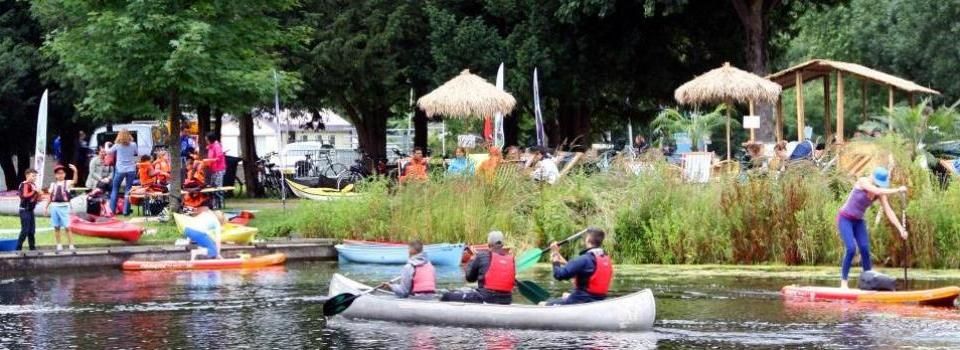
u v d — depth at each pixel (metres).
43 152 33.72
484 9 51.66
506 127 57.19
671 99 55.78
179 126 35.56
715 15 51.72
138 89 34.59
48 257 29.41
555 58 51.06
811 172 30.83
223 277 28.03
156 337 19.91
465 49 49.91
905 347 18.52
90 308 23.09
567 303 20.67
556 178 33.53
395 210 33.50
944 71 64.38
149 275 28.47
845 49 71.00
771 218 30.19
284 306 23.25
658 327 20.47
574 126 57.03
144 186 37.25
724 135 69.31
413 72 52.22
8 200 39.25
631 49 51.28
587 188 31.98
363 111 56.50
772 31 56.22
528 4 50.53
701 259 30.47
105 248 30.58
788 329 20.22
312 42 50.12
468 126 53.59
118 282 27.05
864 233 23.78
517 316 20.33
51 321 21.58
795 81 41.62
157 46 33.72
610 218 31.08
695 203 31.02
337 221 34.34
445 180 33.69
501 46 50.22
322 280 27.36
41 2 35.38
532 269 29.50
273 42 36.22
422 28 51.47
